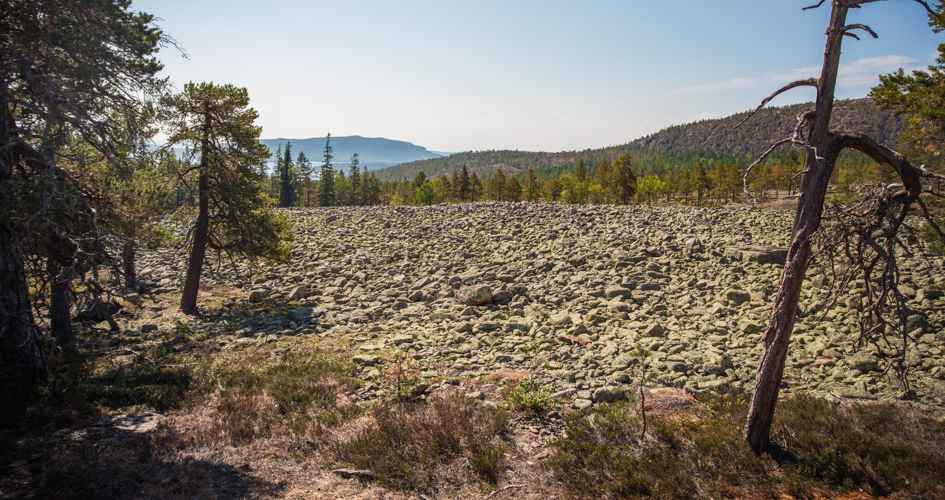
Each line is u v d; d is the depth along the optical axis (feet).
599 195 349.82
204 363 42.34
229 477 23.68
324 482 23.75
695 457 24.31
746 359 39.55
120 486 21.63
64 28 29.91
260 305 68.33
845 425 26.48
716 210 112.06
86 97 32.07
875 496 20.56
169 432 28.07
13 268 31.50
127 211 41.65
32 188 28.96
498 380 38.32
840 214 21.76
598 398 33.78
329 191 375.04
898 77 41.42
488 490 23.16
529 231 103.14
